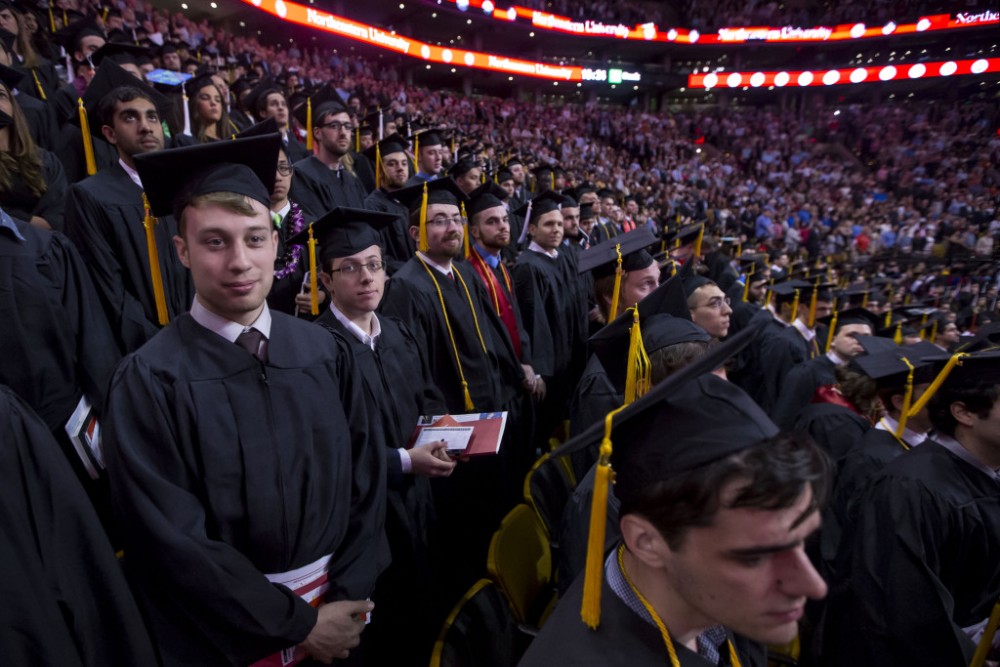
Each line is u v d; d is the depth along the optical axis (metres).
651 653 0.88
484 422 2.48
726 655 1.05
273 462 1.49
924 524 1.77
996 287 12.88
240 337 1.54
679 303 2.12
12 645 1.16
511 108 25.80
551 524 2.64
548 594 2.42
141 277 2.66
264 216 1.52
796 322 5.27
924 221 19.02
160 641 1.40
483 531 3.34
